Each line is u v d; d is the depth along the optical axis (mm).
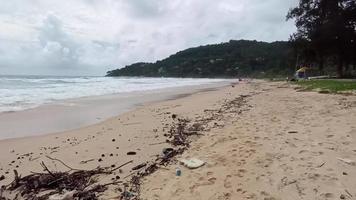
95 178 6484
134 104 20984
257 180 5680
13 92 28141
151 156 7906
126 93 31406
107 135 10703
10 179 6691
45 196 5672
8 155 8547
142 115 15266
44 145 9625
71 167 7297
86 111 17562
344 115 10992
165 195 5477
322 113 11852
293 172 5840
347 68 54031
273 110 13891
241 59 164750
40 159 8047
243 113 13625
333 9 44250
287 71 91562
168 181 6078
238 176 5938
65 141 10094
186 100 22984
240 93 28922
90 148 8938
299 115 11836
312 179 5465
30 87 36219
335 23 43094
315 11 46594
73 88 37750
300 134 8562
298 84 35781
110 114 16562
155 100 23750
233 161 6777
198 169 6551
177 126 11672
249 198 5066
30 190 5973
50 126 13078
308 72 57656
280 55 147500
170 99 24594
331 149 6941
